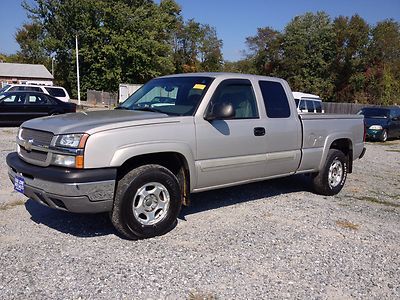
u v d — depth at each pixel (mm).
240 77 5312
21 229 4527
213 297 3246
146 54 50625
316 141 6207
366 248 4410
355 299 3342
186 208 5570
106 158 3969
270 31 56000
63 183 3850
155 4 56281
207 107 4777
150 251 4047
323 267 3883
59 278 3438
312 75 51594
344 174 6879
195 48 77875
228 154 4973
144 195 4297
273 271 3746
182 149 4500
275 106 5645
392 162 11523
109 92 47938
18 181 4367
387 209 6082
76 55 46125
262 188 6898
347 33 48656
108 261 3787
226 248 4207
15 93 16234
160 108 4973
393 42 47531
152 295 3232
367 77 47938
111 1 49312
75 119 4387
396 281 3689
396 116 19062
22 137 4492
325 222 5203
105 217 5000
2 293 3174
